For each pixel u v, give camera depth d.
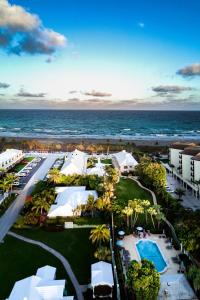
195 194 83.38
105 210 65.69
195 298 39.81
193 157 86.19
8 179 85.00
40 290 38.88
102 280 41.00
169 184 94.56
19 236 58.44
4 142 178.00
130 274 39.19
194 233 48.66
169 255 51.84
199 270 41.41
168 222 63.50
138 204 62.53
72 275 45.69
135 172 103.75
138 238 57.94
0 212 70.75
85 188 83.00
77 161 108.31
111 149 159.50
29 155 140.62
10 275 45.72
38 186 85.44
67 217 66.56
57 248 53.84
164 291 40.78
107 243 54.59
